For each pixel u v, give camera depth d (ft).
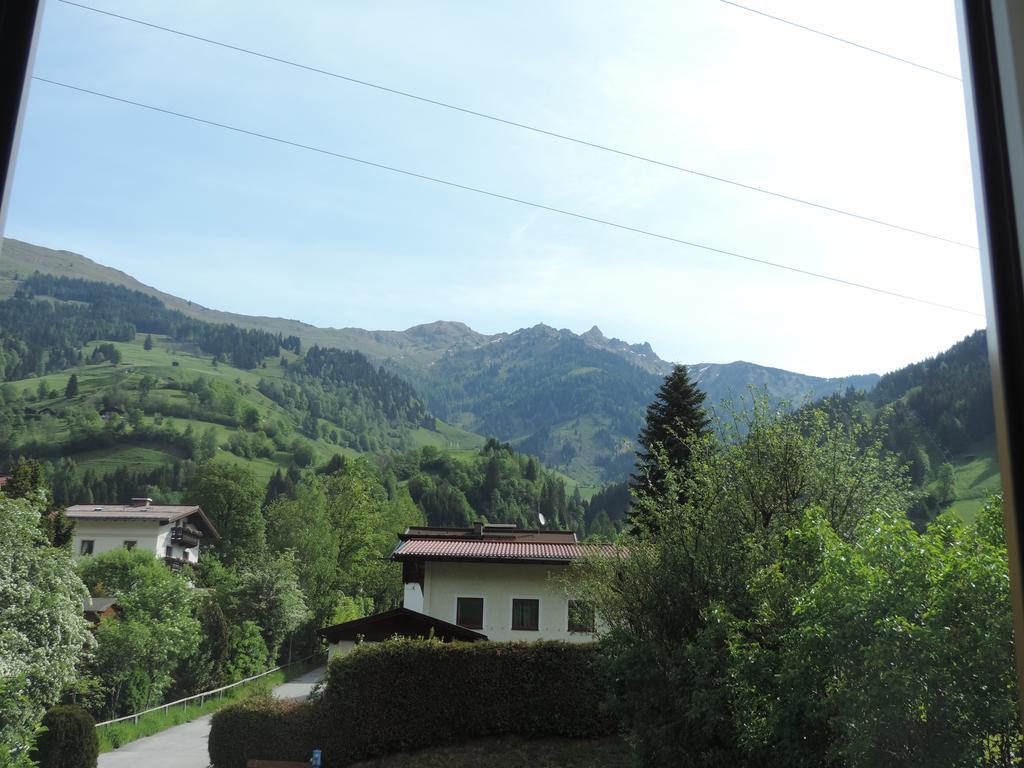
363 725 45.98
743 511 26.14
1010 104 3.63
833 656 13.61
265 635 50.90
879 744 11.52
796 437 25.53
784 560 20.48
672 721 24.54
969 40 3.90
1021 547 3.42
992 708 9.77
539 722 47.80
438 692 48.26
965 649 10.12
